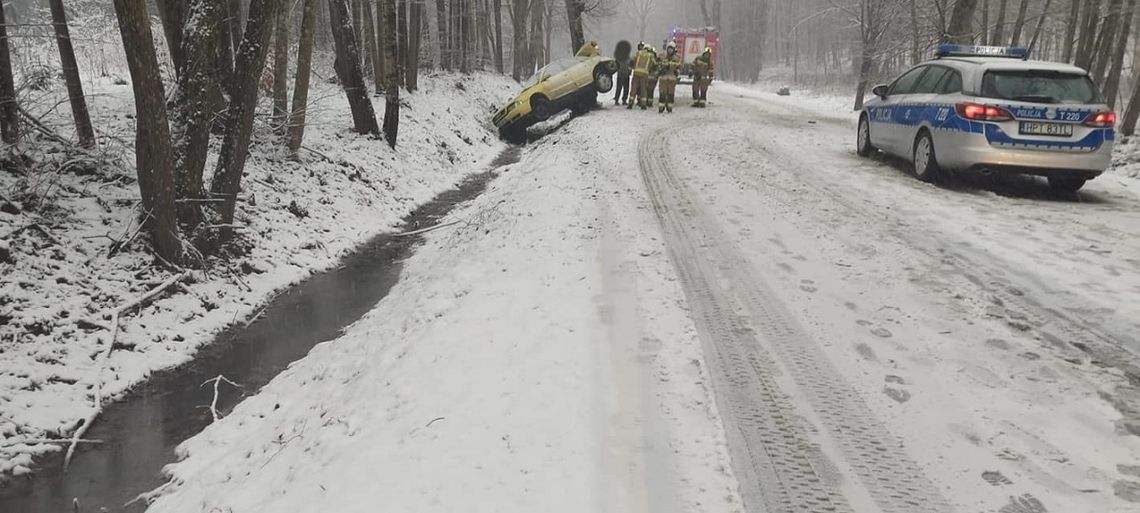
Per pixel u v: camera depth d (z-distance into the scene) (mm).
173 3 9578
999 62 9359
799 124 17406
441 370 4723
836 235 7363
